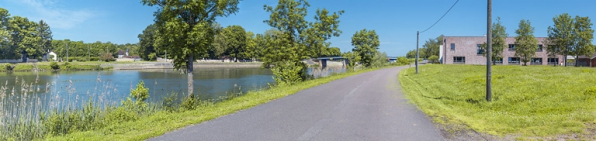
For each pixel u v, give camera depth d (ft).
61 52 338.75
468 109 31.58
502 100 34.96
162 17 34.58
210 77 130.72
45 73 159.02
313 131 21.18
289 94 43.01
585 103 28.30
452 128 22.09
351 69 140.05
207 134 20.38
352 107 31.81
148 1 35.19
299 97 39.88
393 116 26.81
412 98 39.09
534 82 45.98
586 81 42.50
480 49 187.83
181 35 34.04
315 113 28.09
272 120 24.76
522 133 19.95
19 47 233.35
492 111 29.86
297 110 29.68
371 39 182.09
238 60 322.96
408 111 29.43
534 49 142.92
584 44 124.88
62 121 25.84
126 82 105.29
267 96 40.04
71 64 197.47
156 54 303.68
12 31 231.71
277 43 73.56
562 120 22.03
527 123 22.11
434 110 30.01
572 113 24.21
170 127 22.22
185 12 35.53
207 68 229.66
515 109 30.17
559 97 32.83
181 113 28.32
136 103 33.24
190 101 34.88
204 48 36.81
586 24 125.29
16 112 32.14
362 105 33.27
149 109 34.63
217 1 36.29
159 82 105.29
